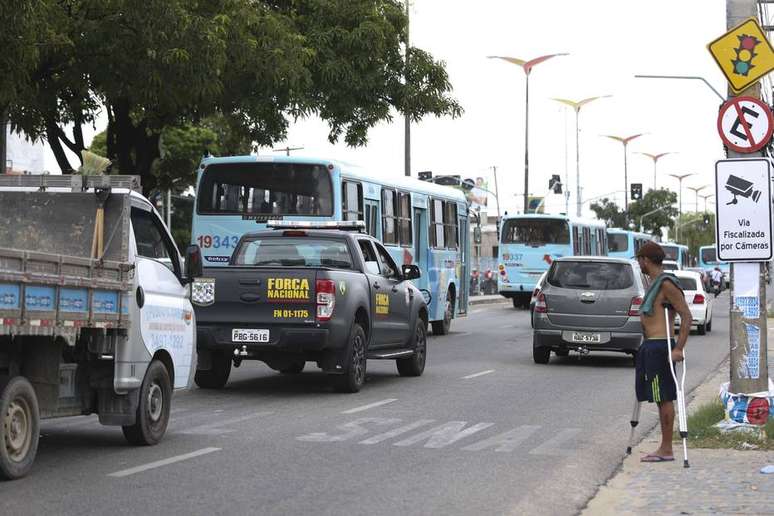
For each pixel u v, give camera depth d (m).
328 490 12.42
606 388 23.88
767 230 16.44
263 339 21.38
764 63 16.73
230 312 21.50
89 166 17.12
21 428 12.68
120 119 37.69
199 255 15.99
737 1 16.98
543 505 11.84
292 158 31.42
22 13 23.58
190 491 12.21
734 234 16.56
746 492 12.34
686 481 13.07
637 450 15.58
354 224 24.77
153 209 15.87
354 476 13.32
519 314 58.75
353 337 22.27
